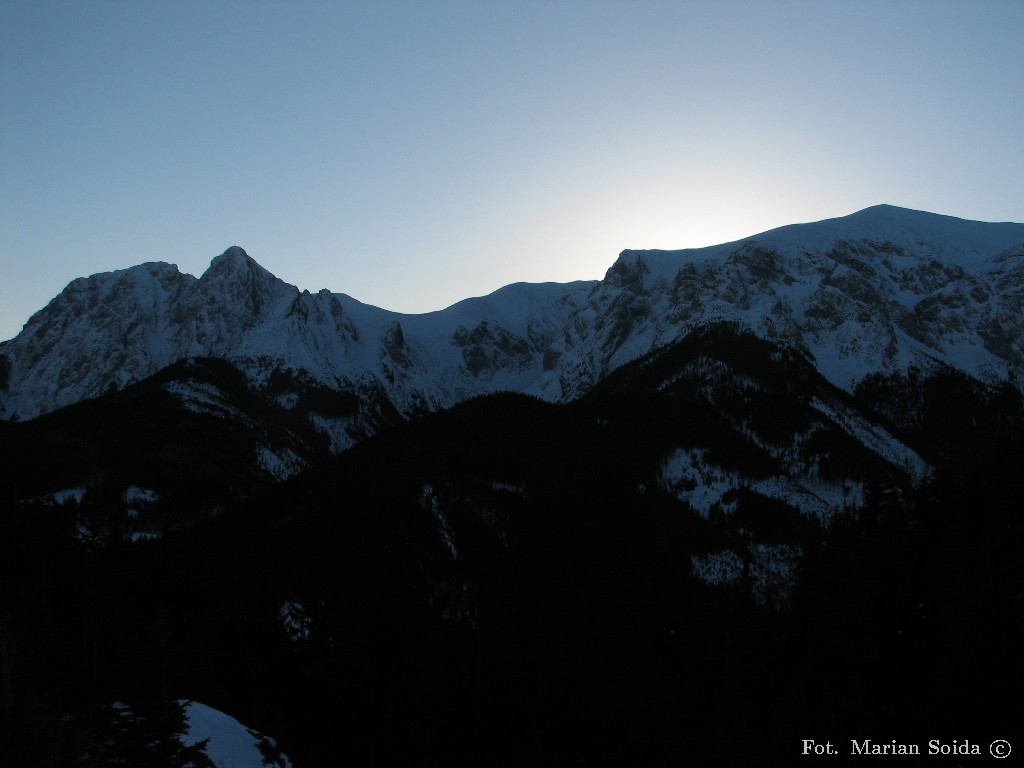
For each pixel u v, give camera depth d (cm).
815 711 9194
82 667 9056
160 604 12038
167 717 7419
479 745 11056
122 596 12225
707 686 12075
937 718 8119
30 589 10119
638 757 10894
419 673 11956
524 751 10931
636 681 12862
